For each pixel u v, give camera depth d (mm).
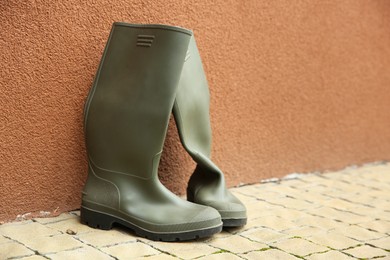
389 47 3295
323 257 1893
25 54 2023
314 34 2898
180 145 2412
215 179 2156
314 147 2988
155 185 1986
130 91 1975
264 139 2760
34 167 2086
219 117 2572
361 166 3225
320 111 2990
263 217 2266
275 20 2725
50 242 1880
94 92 2039
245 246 1950
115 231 2014
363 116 3213
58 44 2090
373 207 2488
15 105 2023
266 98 2740
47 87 2082
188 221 1934
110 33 2057
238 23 2586
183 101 2051
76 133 2166
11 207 2051
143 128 1956
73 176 2180
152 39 1960
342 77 3068
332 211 2400
